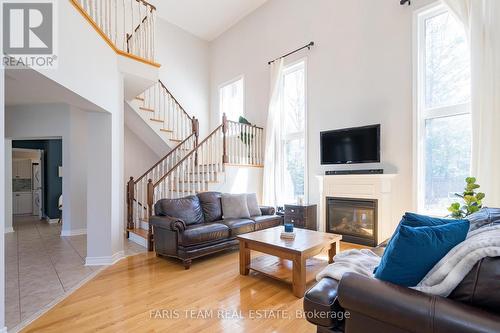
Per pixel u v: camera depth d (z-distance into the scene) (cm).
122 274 305
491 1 298
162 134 579
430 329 99
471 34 307
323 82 496
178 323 204
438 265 122
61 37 248
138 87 441
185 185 496
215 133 532
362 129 418
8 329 196
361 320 122
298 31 543
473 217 173
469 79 346
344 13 468
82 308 227
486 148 295
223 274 304
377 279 126
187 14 657
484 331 89
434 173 374
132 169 628
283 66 568
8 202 547
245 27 667
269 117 573
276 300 241
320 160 469
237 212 431
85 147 546
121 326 200
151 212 427
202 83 759
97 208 344
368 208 401
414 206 377
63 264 340
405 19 394
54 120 529
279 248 263
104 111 344
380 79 420
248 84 655
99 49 321
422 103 380
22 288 267
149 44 440
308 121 518
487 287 101
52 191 666
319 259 334
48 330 195
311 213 479
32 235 517
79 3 294
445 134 366
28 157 847
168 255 345
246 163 567
